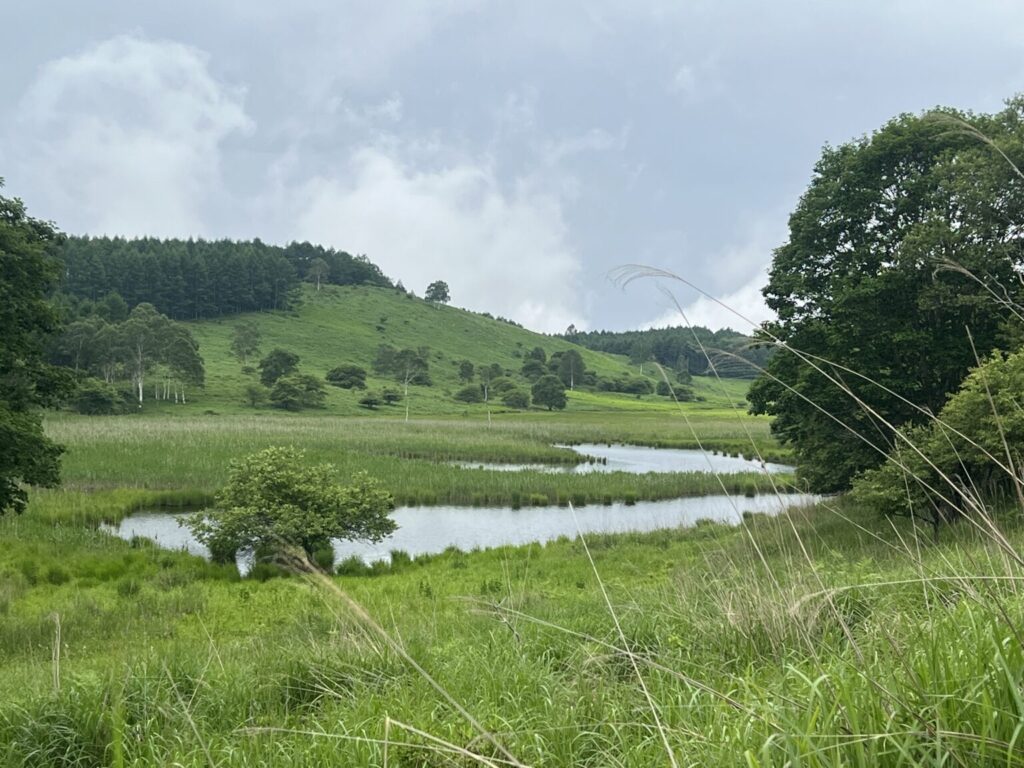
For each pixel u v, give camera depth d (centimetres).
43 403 1978
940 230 1880
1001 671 220
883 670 259
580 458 5403
